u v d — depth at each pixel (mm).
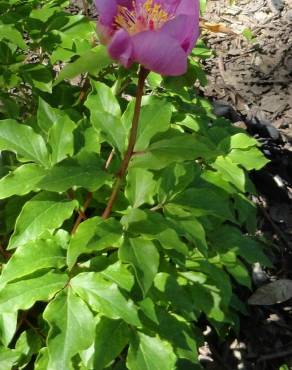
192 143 363
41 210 394
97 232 355
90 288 376
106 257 398
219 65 1014
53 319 363
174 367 460
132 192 397
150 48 307
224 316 463
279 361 602
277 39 1084
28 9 514
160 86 556
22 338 428
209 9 1148
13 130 410
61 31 499
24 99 552
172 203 406
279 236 730
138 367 388
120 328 398
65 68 316
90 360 389
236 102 940
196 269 456
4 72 487
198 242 377
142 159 369
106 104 432
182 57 311
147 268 342
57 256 391
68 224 455
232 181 473
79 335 361
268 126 876
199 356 592
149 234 355
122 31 304
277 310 645
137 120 355
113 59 315
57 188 354
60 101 543
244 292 653
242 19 1130
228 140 490
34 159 410
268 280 671
